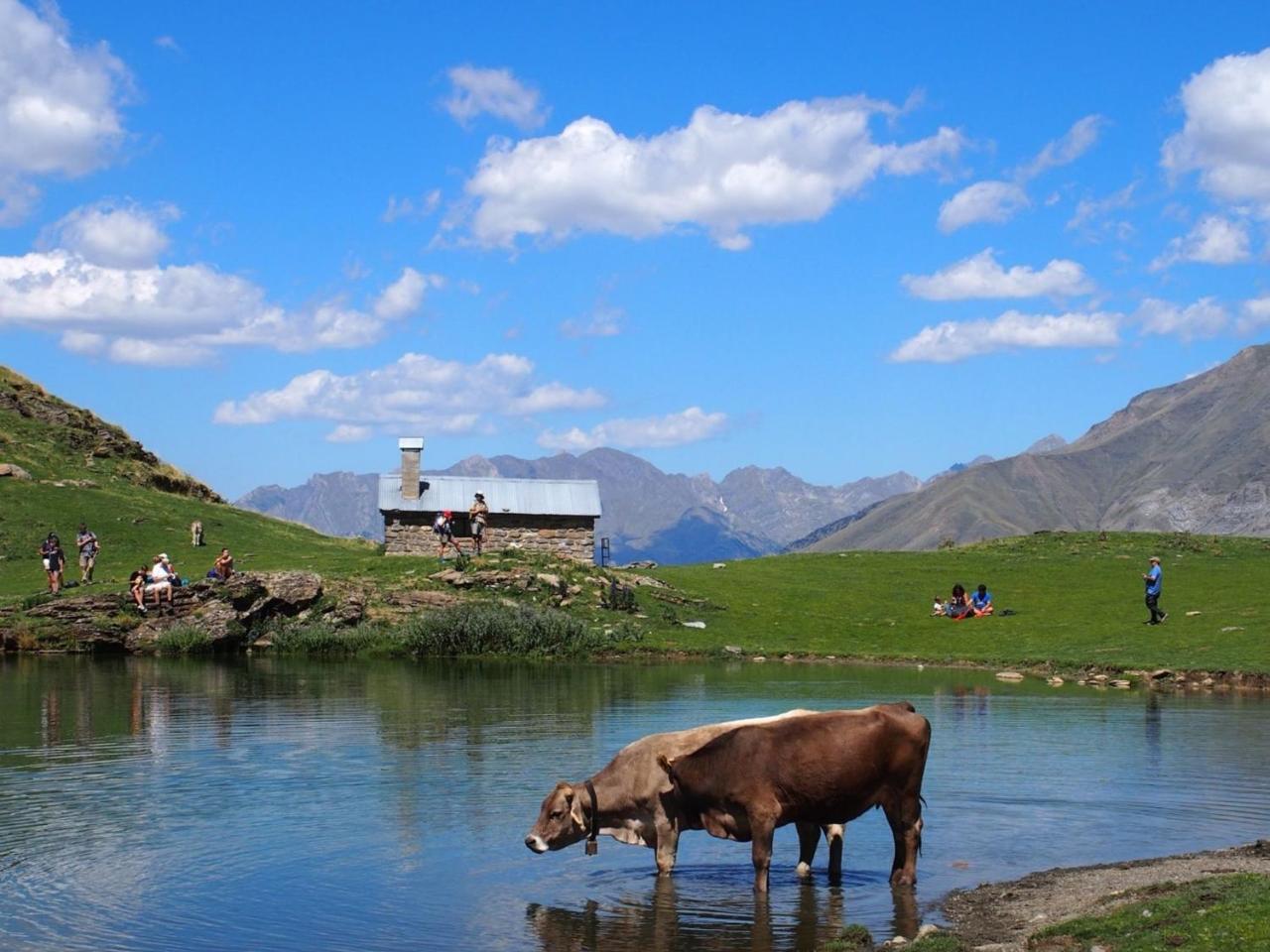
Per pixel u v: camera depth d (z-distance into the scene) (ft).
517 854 62.34
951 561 237.86
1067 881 56.18
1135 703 115.14
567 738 94.38
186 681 133.69
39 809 71.00
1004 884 56.70
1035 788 76.13
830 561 242.17
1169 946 42.88
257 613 174.40
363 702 115.75
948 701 115.96
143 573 177.17
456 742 92.84
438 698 118.21
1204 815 69.46
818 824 56.95
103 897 55.11
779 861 62.44
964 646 160.86
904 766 55.98
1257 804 71.97
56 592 184.24
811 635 173.37
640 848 64.75
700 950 48.85
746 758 55.88
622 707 110.93
